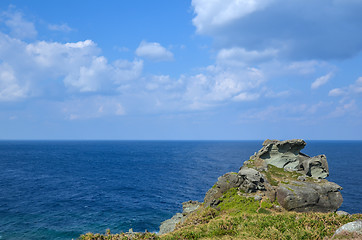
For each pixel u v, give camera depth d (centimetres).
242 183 3766
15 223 4672
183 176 10381
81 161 16200
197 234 2612
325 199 3181
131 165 14325
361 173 10981
